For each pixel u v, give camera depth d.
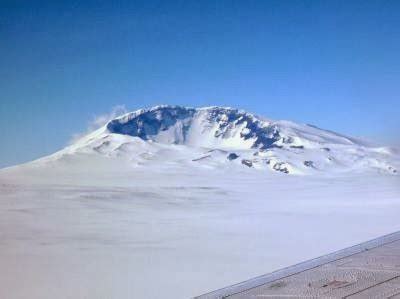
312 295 37.62
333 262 47.88
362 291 38.62
